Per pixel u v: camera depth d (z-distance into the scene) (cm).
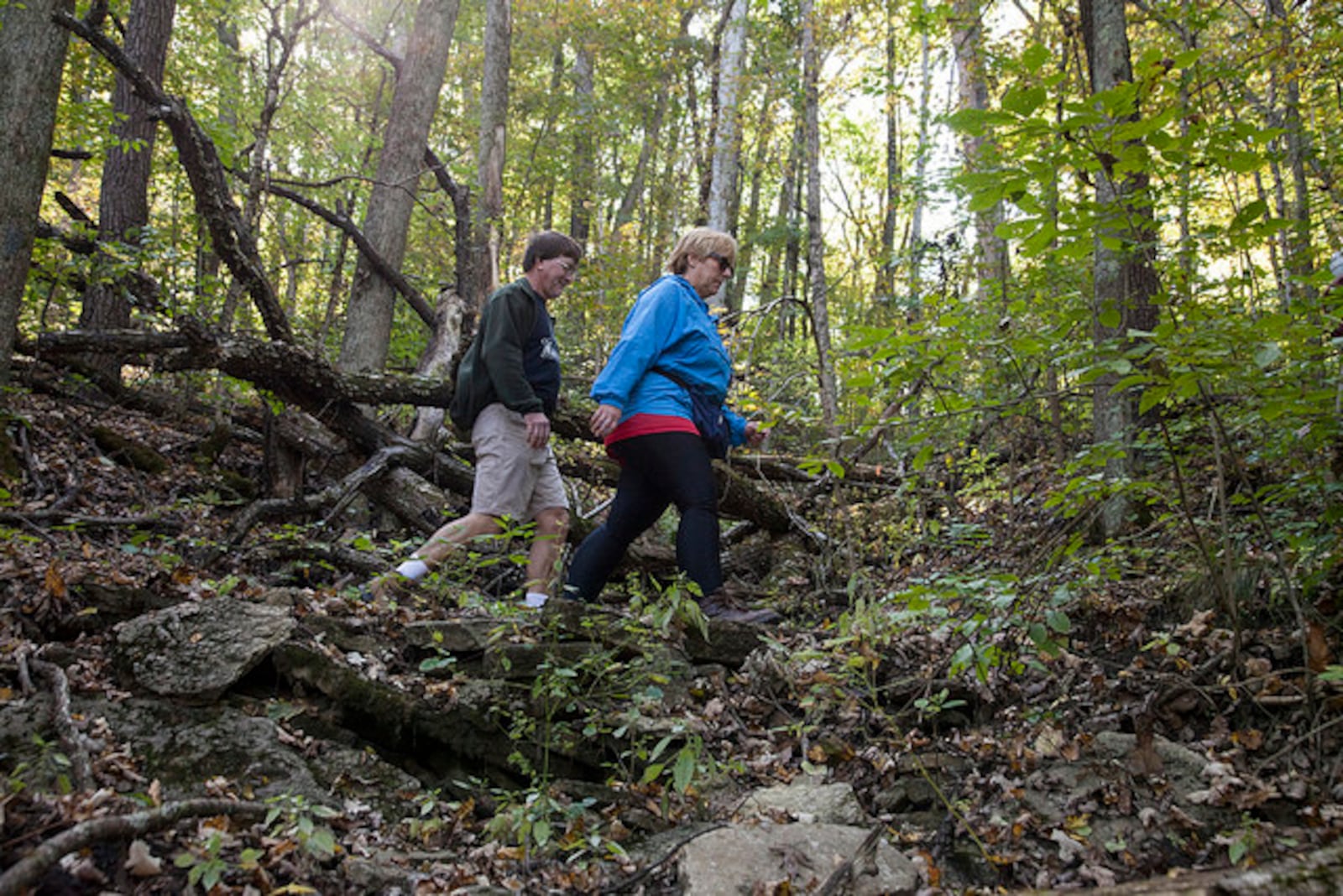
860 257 2005
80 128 797
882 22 1037
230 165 779
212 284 660
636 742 299
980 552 441
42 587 309
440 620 350
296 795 243
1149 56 223
